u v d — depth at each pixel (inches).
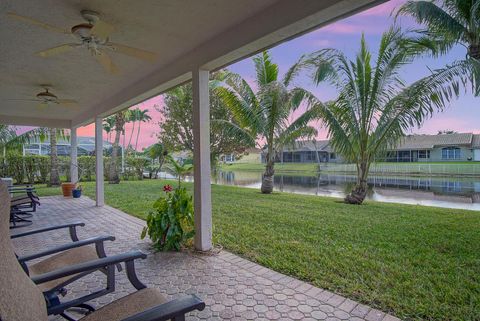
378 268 121.6
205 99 145.2
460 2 219.5
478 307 90.3
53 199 337.7
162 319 40.1
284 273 118.7
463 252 143.2
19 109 299.4
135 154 871.7
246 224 203.6
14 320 39.1
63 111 313.0
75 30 106.1
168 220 146.8
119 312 56.0
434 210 262.4
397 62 256.4
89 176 634.8
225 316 87.4
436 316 85.4
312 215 235.1
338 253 140.7
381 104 279.0
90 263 61.1
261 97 343.0
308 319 85.1
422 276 113.5
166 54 151.3
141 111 971.3
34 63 160.6
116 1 100.9
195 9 107.0
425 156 946.1
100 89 219.3
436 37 235.6
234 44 120.7
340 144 293.6
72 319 75.6
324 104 298.4
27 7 103.7
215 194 376.8
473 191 466.9
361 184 300.7
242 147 529.7
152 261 132.9
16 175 534.3
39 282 53.7
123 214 246.8
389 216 231.9
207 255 140.3
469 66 211.0
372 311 88.8
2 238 43.0
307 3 94.7
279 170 1061.1
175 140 565.3
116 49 119.0
